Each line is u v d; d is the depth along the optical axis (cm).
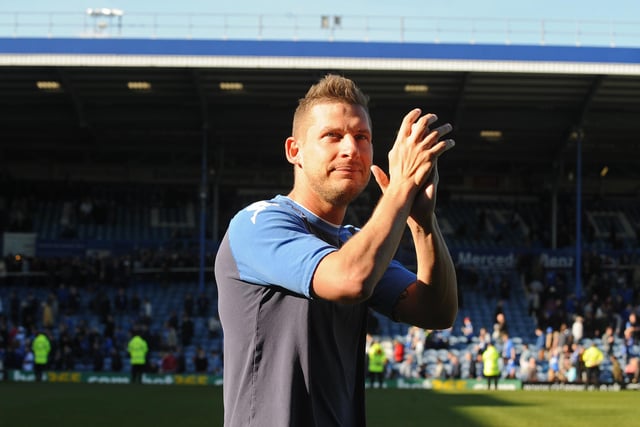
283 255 300
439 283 337
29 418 1928
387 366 3319
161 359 3381
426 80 3750
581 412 2184
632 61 3531
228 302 322
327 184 323
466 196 5159
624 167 4875
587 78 3700
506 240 4803
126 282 4044
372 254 285
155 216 4875
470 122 4044
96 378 3216
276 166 4928
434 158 302
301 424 313
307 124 328
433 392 2902
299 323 312
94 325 3691
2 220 4478
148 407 2198
